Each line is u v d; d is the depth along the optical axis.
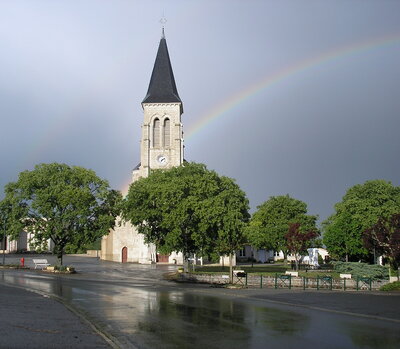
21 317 16.80
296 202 83.31
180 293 29.52
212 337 14.45
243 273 40.97
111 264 75.25
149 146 86.31
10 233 51.06
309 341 13.93
